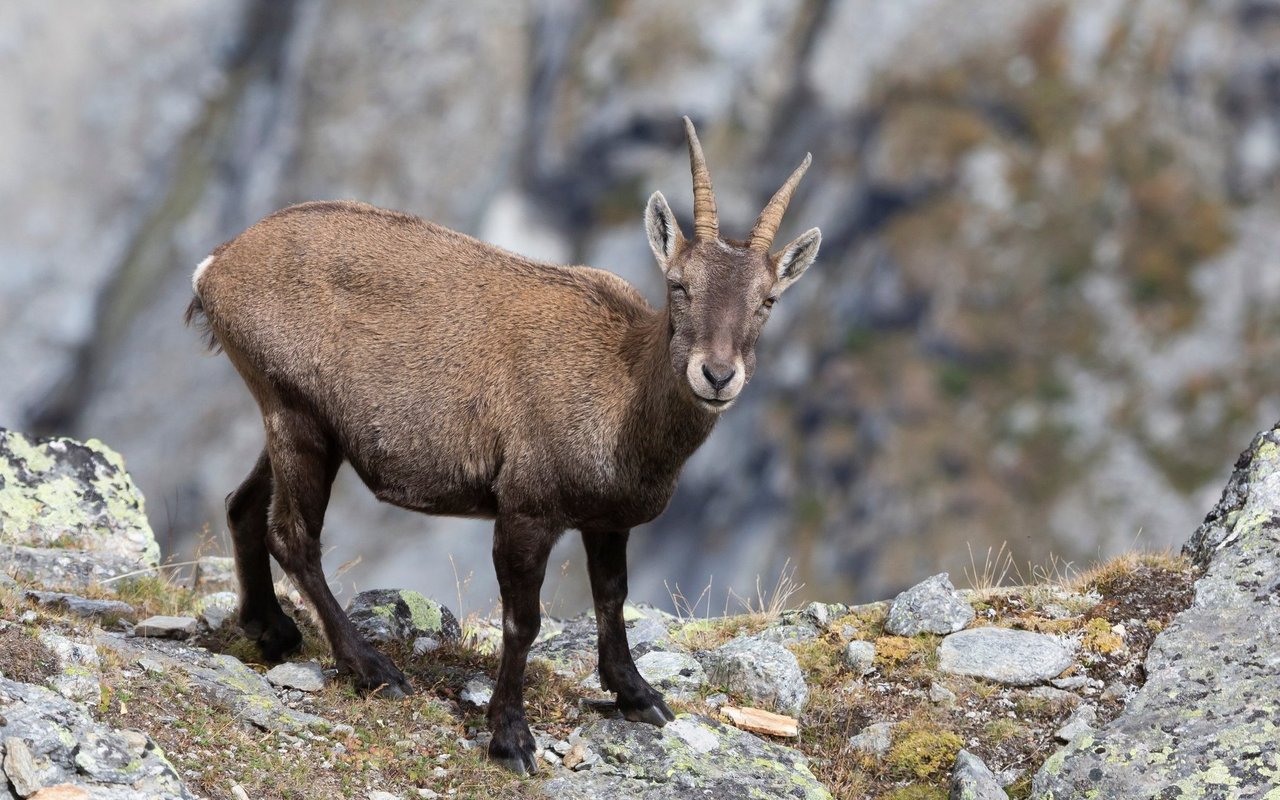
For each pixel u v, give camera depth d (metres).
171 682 10.53
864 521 70.88
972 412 72.81
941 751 11.56
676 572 74.25
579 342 11.13
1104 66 82.81
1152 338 73.00
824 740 11.94
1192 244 75.50
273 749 10.16
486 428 11.21
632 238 84.50
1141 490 67.88
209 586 15.99
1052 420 71.38
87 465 15.67
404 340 11.50
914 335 76.62
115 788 8.66
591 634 14.06
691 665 12.95
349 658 11.63
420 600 13.55
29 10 110.38
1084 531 67.19
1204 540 13.89
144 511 15.78
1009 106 81.88
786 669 12.41
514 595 11.05
